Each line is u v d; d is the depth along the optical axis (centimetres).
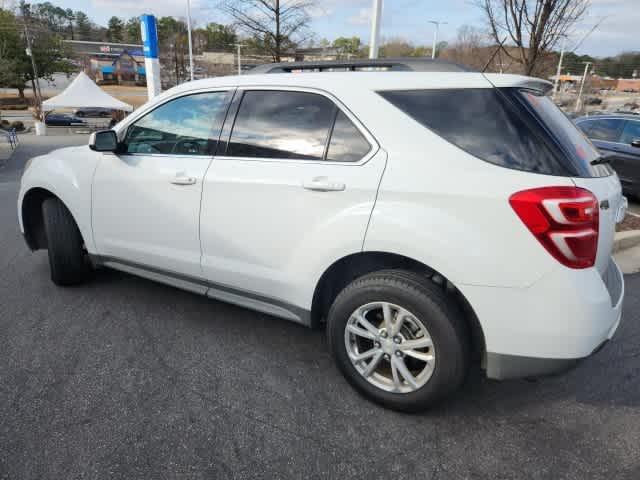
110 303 350
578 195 187
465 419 231
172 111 301
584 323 191
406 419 230
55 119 3247
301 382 260
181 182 283
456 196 200
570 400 250
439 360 211
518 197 189
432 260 203
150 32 1227
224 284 285
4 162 1655
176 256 299
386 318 222
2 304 344
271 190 249
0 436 210
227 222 269
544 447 214
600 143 808
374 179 219
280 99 258
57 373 259
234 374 265
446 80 220
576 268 190
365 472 197
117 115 3228
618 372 277
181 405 236
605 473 199
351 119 233
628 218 648
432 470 199
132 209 311
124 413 228
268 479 192
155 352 285
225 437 215
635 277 434
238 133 271
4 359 271
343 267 251
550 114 217
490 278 195
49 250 358
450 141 210
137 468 195
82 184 335
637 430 226
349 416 232
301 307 254
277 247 254
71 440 209
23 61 5269
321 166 237
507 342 200
